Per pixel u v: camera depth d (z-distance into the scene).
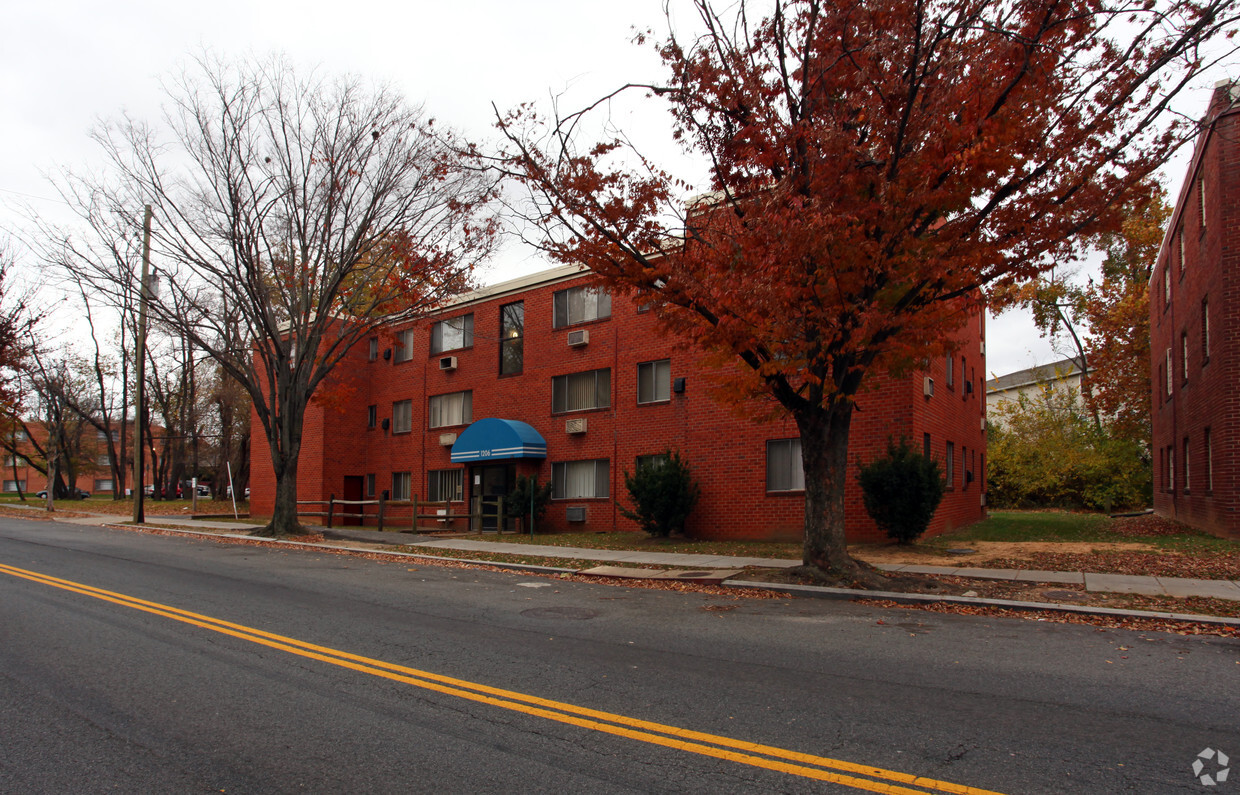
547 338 24.23
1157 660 7.03
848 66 11.05
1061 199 10.75
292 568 13.80
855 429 17.36
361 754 4.52
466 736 4.83
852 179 10.45
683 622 8.85
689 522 19.86
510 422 23.59
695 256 11.63
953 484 21.33
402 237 19.69
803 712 5.34
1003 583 11.52
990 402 49.62
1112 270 35.97
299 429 21.31
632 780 4.14
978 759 4.45
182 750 4.59
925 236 11.28
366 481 30.72
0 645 7.21
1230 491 15.99
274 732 4.90
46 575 11.76
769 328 10.80
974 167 10.09
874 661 6.92
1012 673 6.50
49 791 4.01
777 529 18.41
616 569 13.87
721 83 11.30
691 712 5.33
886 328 11.21
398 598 10.49
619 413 21.97
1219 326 16.31
